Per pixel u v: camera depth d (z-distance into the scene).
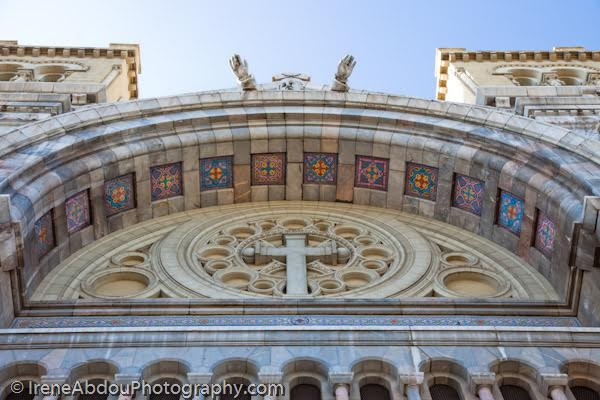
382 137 17.58
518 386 10.73
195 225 17.31
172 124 17.36
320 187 18.47
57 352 10.83
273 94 18.47
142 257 15.85
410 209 17.88
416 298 12.98
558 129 15.62
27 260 13.52
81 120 16.41
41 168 14.58
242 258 16.34
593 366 10.74
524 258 15.46
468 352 10.88
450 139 16.97
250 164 18.23
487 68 28.34
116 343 10.95
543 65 28.84
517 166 15.44
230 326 11.52
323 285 15.27
